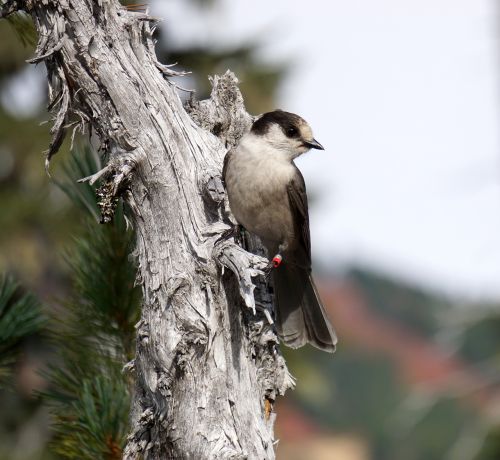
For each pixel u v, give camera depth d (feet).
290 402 81.71
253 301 26.14
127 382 29.76
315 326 36.83
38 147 73.87
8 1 29.19
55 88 29.48
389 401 127.65
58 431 29.22
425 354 135.33
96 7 28.63
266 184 35.65
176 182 28.66
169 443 27.61
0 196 72.43
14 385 30.83
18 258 66.54
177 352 27.43
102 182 29.35
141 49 29.45
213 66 70.85
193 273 27.94
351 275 149.69
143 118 28.66
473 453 63.98
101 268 30.07
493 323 64.85
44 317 30.12
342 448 120.37
